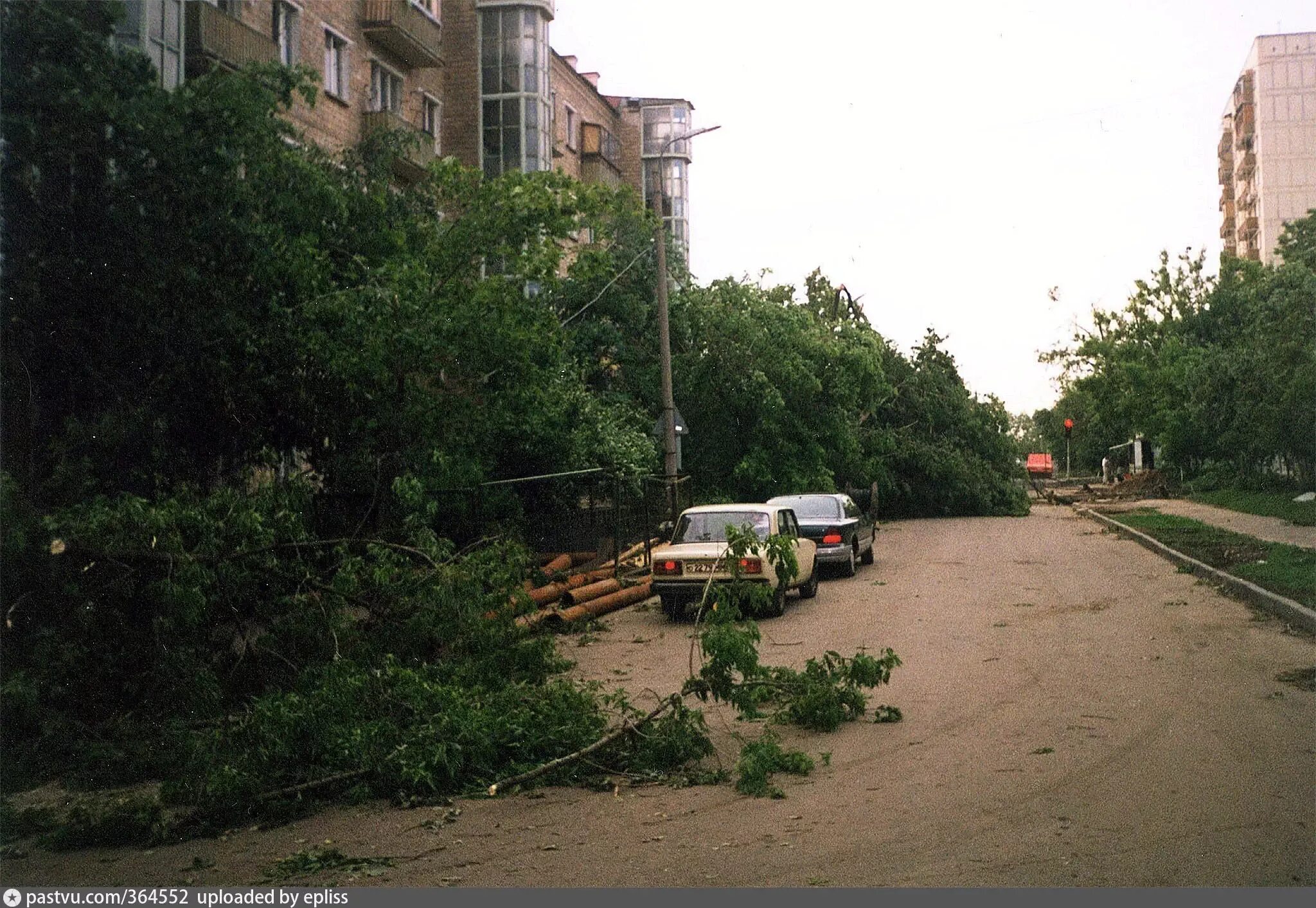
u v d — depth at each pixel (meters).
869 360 33.00
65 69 10.82
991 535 32.22
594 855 5.97
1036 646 12.54
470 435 15.14
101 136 11.20
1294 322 31.88
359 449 13.62
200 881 5.83
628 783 7.52
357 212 15.84
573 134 42.75
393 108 29.84
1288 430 34.12
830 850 5.87
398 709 8.19
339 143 26.19
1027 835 5.97
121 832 6.55
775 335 31.88
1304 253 46.22
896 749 8.09
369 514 13.36
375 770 7.40
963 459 42.41
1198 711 8.96
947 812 6.46
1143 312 61.19
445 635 9.70
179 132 11.59
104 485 11.18
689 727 8.09
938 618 15.23
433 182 18.62
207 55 20.02
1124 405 59.03
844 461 35.19
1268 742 7.86
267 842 6.51
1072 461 115.31
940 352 43.81
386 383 13.70
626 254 29.80
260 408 12.86
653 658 12.78
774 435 30.97
